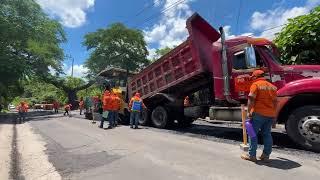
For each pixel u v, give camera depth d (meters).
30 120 24.58
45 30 37.34
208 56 11.80
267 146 6.75
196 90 12.62
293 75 8.88
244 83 9.55
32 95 83.12
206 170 6.27
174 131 12.48
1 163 7.52
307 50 11.11
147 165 6.80
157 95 13.51
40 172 6.69
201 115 12.25
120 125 15.23
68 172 6.57
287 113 8.61
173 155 7.61
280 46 11.55
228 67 9.95
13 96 46.59
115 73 17.39
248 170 6.18
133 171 6.41
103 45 63.84
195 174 6.04
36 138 11.83
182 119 13.69
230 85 9.88
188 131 12.41
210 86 11.88
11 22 30.97
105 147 8.96
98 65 64.75
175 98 13.08
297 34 11.21
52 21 41.22
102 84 18.23
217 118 10.30
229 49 9.96
